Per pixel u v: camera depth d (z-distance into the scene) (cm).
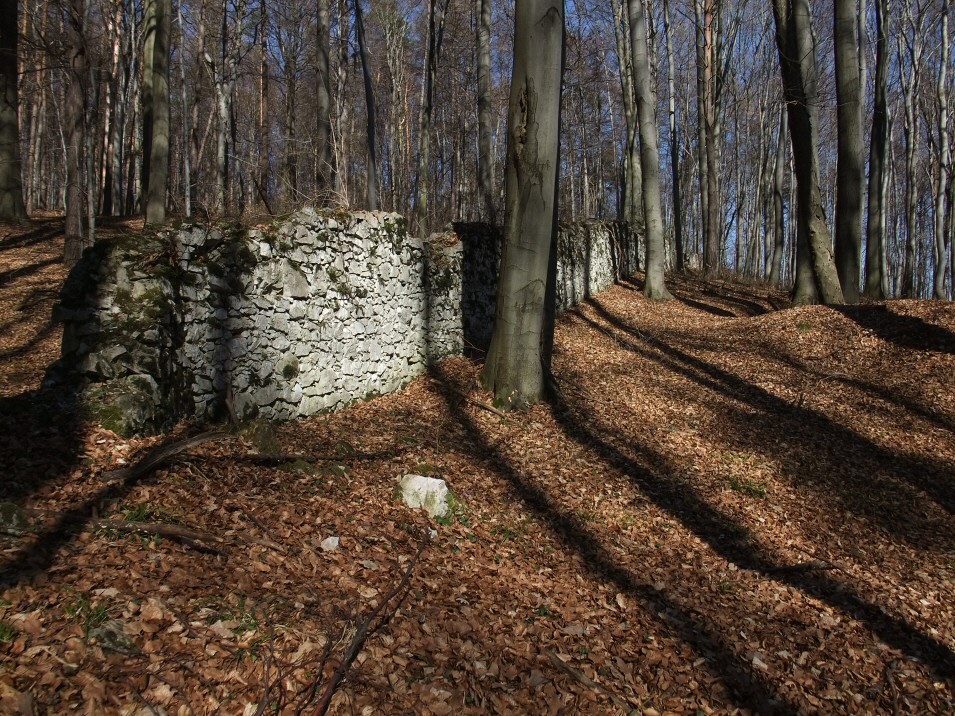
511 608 440
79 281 547
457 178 3191
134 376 531
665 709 374
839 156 1419
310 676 308
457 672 351
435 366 1066
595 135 3669
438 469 657
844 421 926
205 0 2081
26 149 2878
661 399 998
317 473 562
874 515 696
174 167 2962
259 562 395
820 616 513
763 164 2944
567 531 587
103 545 369
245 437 577
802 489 735
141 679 278
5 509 371
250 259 661
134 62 2502
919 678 455
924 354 1089
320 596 380
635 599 493
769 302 1800
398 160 2897
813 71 1380
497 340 891
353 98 2823
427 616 397
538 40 796
